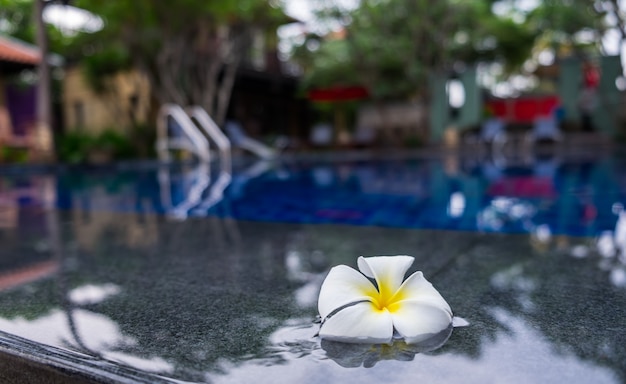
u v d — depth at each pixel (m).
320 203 3.30
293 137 16.28
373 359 0.69
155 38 9.87
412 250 1.61
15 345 0.78
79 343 0.80
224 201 3.49
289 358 0.71
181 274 1.32
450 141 11.81
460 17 11.48
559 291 1.07
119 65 10.67
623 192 3.52
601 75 10.92
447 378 0.63
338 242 1.79
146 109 11.33
